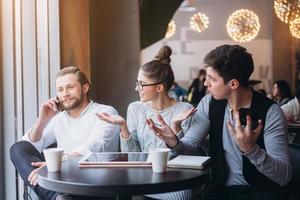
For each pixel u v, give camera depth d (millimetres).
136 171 2037
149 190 1808
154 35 6805
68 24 3975
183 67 15461
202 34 15406
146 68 2650
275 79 14070
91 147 2723
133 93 5016
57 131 2945
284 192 2312
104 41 5023
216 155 2414
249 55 2338
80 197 2422
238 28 11781
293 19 8312
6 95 3332
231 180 2383
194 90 9320
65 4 3945
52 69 3820
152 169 2055
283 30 13953
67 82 2867
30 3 3570
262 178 2295
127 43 5031
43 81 3748
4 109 3330
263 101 2326
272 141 2256
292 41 13812
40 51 3699
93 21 4926
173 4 6750
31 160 2602
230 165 2385
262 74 15094
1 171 3311
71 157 2463
